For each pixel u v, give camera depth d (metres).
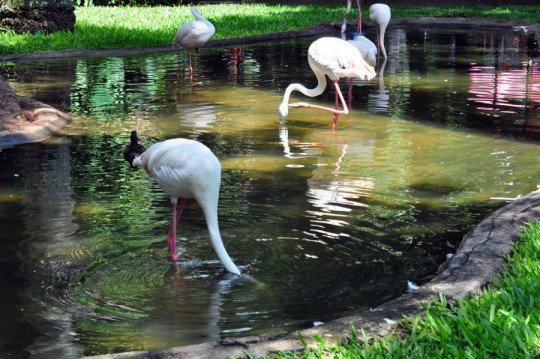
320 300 4.87
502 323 4.11
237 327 4.50
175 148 5.39
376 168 8.00
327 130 9.88
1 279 5.18
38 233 6.02
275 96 12.32
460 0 30.23
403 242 5.86
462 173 7.79
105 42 18.58
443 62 16.11
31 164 8.16
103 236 5.97
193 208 6.68
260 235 5.99
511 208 6.16
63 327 4.50
